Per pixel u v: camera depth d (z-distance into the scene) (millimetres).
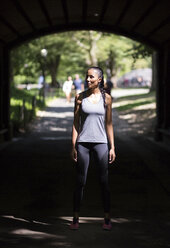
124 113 23656
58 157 10773
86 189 7320
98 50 44625
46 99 32531
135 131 17656
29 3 10297
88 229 5094
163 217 5613
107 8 11555
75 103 5090
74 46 47031
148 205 6234
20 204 6301
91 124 4984
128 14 11781
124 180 8016
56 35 42969
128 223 5336
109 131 5109
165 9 10031
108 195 5102
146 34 13945
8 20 11461
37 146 13016
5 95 14688
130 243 4586
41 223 5348
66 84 29516
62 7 11352
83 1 10789
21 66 35844
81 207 6145
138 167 9359
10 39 13945
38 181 7938
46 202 6422
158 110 14523
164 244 4551
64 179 8117
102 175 5070
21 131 17516
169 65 14094
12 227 5164
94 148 5027
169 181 7766
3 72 14617
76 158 5105
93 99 4992
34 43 28453
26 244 4535
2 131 13547
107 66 54656
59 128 18891
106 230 5039
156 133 14492
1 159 10469
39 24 13383
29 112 22203
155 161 10070
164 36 12992
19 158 10633
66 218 5578
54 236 4820
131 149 12234
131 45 45062
